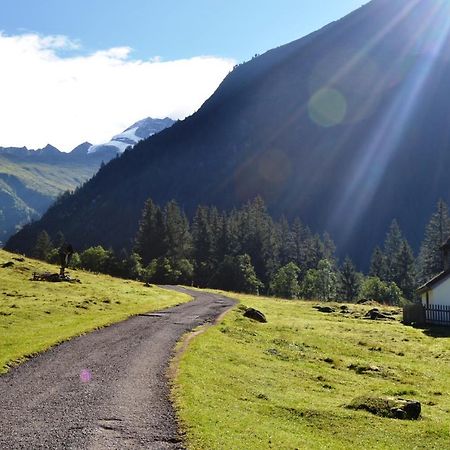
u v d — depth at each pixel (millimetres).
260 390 22109
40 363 24000
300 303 75312
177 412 17094
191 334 34094
